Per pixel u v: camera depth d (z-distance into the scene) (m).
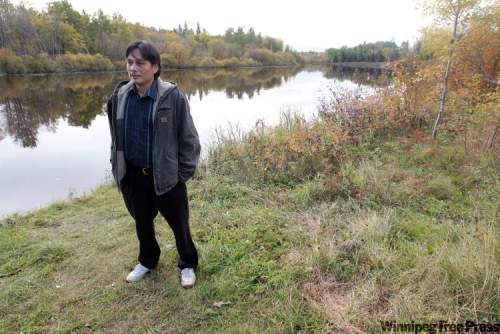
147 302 2.44
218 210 3.79
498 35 5.97
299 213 3.67
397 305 2.17
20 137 9.65
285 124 7.62
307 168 4.81
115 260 2.95
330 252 2.74
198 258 2.81
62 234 3.50
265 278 2.60
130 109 2.13
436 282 2.28
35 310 2.41
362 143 5.86
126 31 56.22
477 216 3.31
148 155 2.19
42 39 43.97
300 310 2.25
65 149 8.45
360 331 2.05
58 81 29.31
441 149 5.19
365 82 10.08
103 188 5.00
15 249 3.21
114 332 2.21
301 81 27.25
